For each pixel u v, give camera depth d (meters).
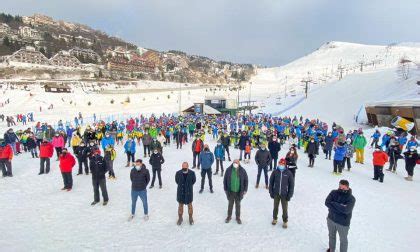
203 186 12.80
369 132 30.86
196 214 10.30
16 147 20.81
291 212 10.59
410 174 15.65
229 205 9.55
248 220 9.82
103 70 150.75
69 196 11.95
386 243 8.41
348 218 7.10
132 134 26.36
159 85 137.25
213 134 30.23
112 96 86.06
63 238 8.30
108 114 60.59
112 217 9.90
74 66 148.62
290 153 12.99
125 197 11.95
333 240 7.39
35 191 12.52
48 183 13.75
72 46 192.12
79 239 8.26
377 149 15.27
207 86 152.75
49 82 101.81
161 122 31.64
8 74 117.00
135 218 9.84
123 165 17.92
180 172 9.36
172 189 13.16
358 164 19.45
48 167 15.57
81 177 14.88
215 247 7.93
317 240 8.48
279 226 9.39
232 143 26.25
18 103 65.19
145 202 9.78
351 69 173.12
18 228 8.88
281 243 8.23
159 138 24.86
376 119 39.72
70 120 47.69
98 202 11.24
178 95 105.06
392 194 13.05
